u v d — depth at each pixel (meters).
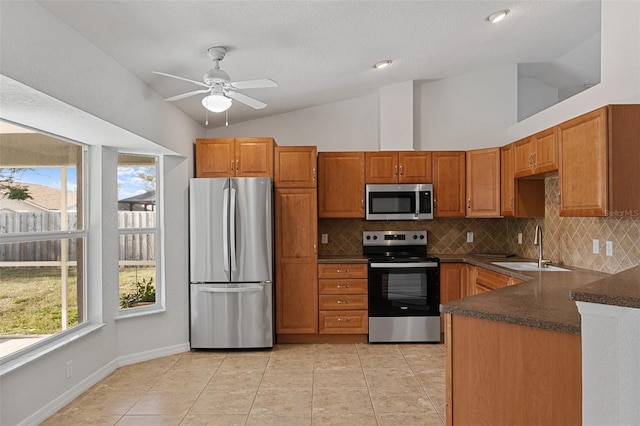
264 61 3.29
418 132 4.83
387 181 4.61
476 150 4.53
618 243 2.95
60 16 2.19
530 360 1.71
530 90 4.98
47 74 2.10
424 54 3.80
